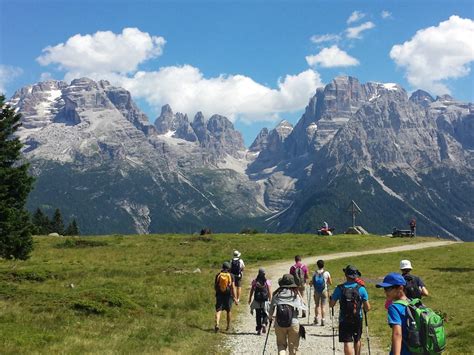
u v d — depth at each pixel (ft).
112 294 79.82
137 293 95.25
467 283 113.09
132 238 253.44
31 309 70.69
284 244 229.04
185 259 175.73
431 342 27.32
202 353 52.85
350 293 44.01
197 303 85.97
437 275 131.13
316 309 72.13
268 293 65.92
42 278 113.60
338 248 218.59
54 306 72.23
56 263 156.56
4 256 120.78
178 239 247.70
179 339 59.21
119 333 59.77
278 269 148.87
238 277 80.74
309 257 188.55
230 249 208.44
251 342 60.44
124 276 124.36
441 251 203.10
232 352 55.16
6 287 87.71
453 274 131.75
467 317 71.56
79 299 75.56
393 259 178.40
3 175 115.75
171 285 107.96
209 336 63.05
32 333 55.77
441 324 27.86
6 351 46.80
